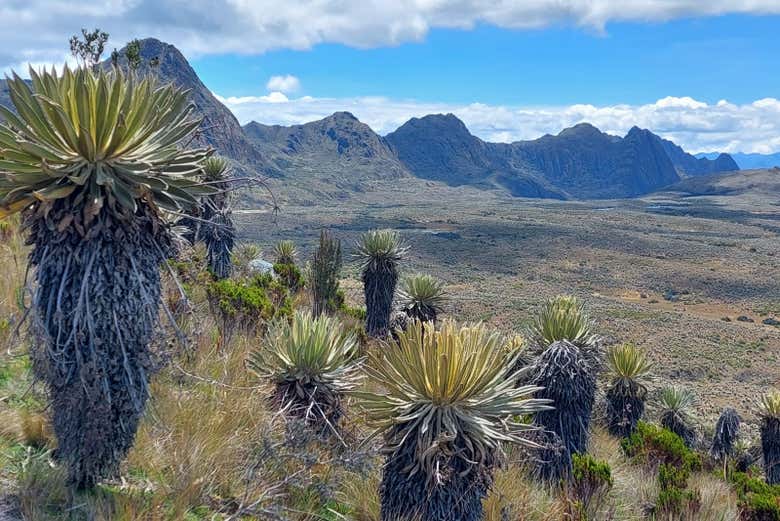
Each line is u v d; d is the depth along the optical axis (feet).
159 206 8.89
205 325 16.76
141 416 8.93
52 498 8.23
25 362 12.18
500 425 11.42
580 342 19.44
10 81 8.34
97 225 8.30
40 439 9.84
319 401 13.65
